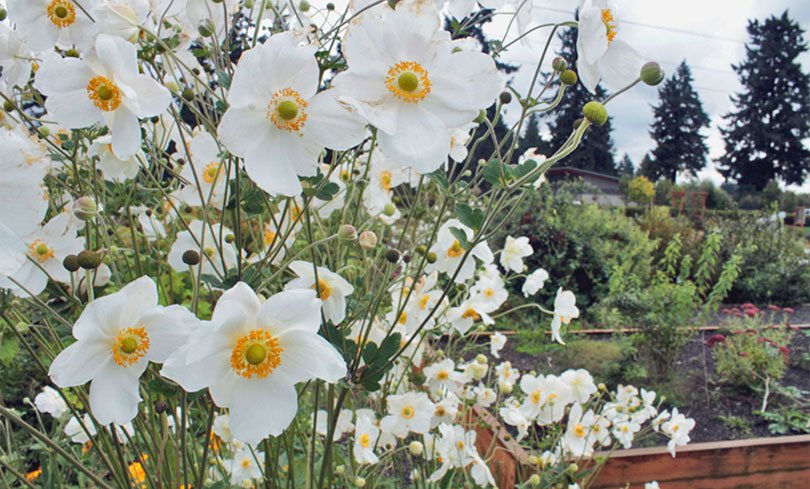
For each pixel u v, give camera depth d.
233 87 0.32
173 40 0.45
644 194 9.89
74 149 0.46
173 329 0.33
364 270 0.61
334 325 0.44
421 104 0.35
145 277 0.33
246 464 0.67
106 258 0.47
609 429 1.03
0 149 0.31
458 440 0.79
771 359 1.93
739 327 2.25
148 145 0.48
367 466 0.74
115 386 0.33
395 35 0.34
